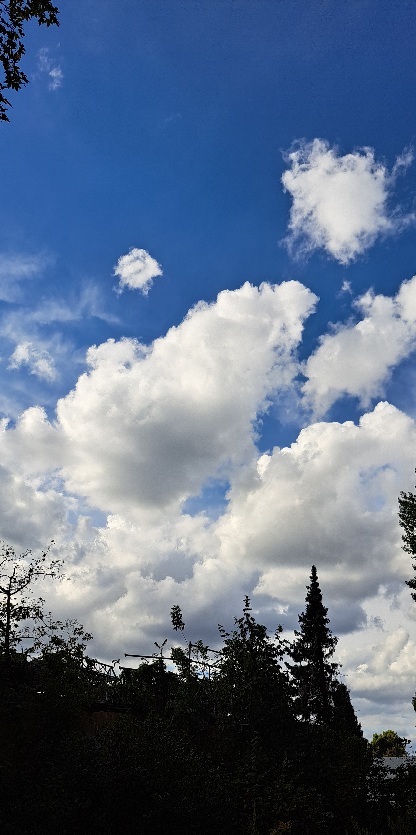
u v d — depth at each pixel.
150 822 14.07
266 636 24.42
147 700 21.62
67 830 13.41
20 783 14.87
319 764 20.02
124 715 18.53
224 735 20.38
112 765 14.88
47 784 14.19
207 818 15.01
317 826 17.80
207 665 22.77
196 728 20.69
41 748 16.19
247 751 19.09
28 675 17.92
